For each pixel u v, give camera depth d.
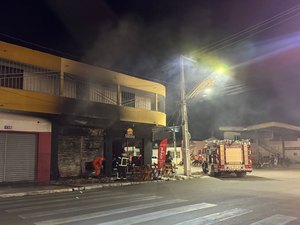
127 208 10.59
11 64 19.61
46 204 11.98
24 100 19.41
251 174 28.17
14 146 20.08
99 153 25.58
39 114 20.70
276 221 8.45
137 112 26.28
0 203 12.63
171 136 36.41
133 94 27.73
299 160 48.34
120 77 25.53
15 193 15.44
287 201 12.01
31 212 10.20
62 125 22.73
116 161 26.08
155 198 13.10
